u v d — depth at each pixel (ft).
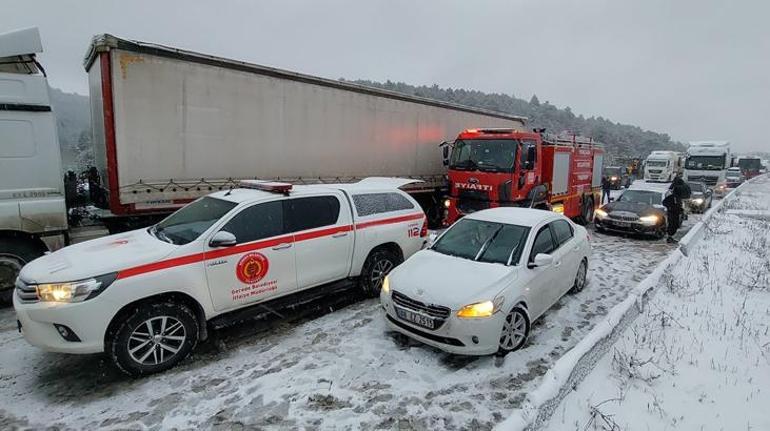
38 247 20.53
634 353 15.64
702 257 30.68
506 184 33.19
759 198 80.07
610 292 23.58
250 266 16.65
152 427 11.85
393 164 36.58
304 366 15.02
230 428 11.84
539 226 19.81
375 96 34.12
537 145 35.88
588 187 48.11
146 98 21.81
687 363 15.47
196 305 15.51
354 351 16.15
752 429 11.96
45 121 20.20
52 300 12.99
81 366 15.03
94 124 24.75
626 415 12.17
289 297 18.37
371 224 21.22
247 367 14.96
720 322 19.21
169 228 17.29
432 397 13.39
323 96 30.22
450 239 20.35
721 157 93.81
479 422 12.26
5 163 19.30
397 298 16.61
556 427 11.02
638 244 37.19
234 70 25.13
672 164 102.17
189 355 15.53
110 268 13.62
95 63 22.85
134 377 14.24
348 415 12.42
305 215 18.78
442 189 41.68
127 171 21.53
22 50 19.89
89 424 11.98
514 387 14.03
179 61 22.80
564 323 19.21
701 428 11.91
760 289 24.11
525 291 16.75
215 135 24.63
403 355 15.89
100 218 22.30
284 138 28.19
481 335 14.92
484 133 35.35
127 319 13.80
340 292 22.70
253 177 26.76
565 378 11.81
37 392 13.50
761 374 15.05
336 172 31.91
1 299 19.83
